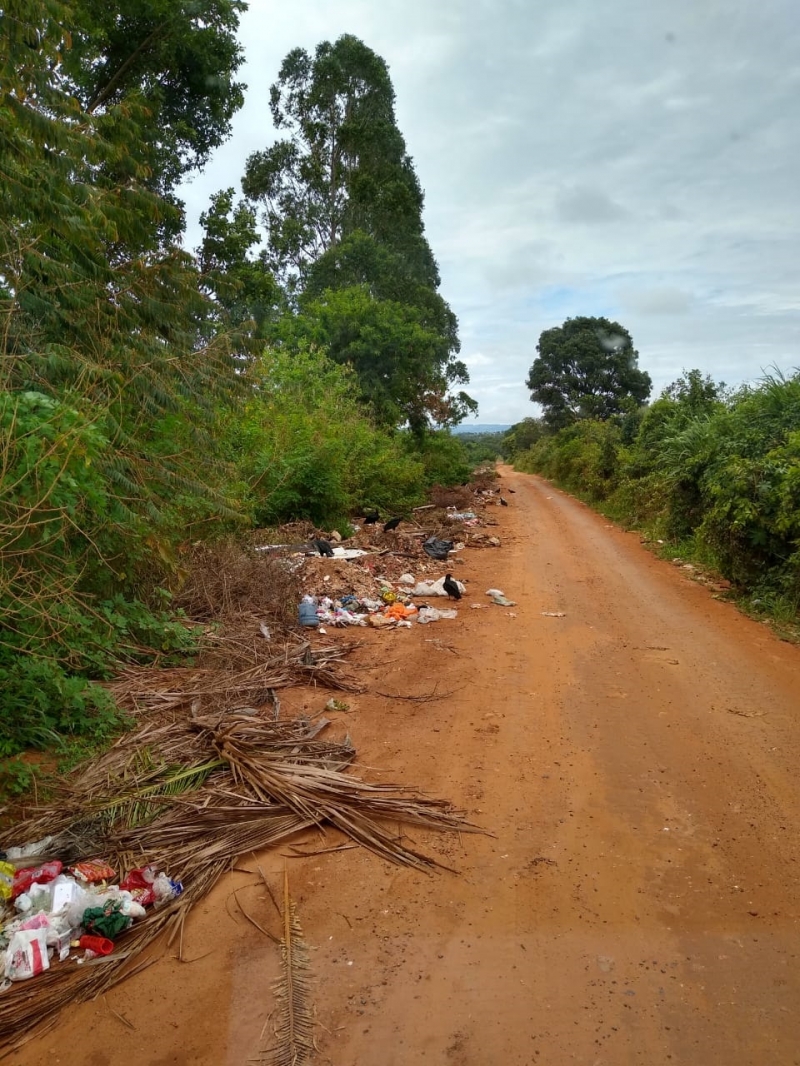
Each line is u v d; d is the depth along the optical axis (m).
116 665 6.25
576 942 3.26
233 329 8.12
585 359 58.78
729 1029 2.77
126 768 4.62
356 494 17.95
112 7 13.96
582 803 4.50
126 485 5.77
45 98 6.40
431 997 2.94
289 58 31.36
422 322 30.59
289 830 4.11
